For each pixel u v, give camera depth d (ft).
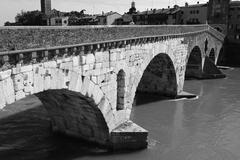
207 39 201.87
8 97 49.90
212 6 308.19
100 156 78.18
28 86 53.62
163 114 114.42
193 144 86.48
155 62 136.26
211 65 197.16
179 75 140.97
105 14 304.30
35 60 54.08
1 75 48.19
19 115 104.58
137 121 105.19
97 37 69.21
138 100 136.05
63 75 61.52
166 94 142.10
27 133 89.86
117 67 79.82
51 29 55.57
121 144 81.35
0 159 73.36
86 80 68.44
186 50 148.36
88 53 67.72
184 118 110.01
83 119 82.38
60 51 59.41
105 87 75.87
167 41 118.11
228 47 271.28
